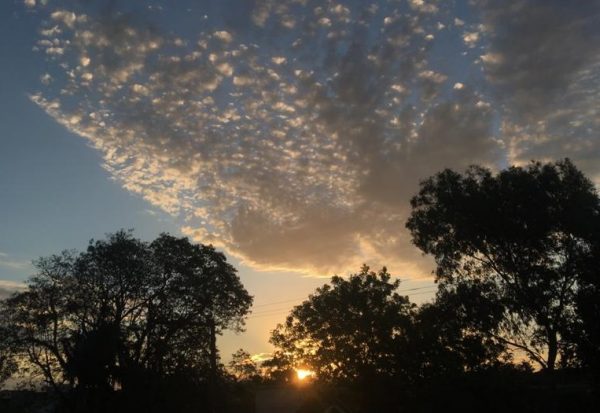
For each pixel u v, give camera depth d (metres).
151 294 46.44
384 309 40.09
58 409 47.16
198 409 45.44
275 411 42.97
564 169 40.44
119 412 43.88
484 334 39.47
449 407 36.00
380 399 37.81
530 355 38.97
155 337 46.22
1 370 45.12
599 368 30.12
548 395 35.12
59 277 46.09
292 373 43.84
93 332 44.72
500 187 39.91
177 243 47.91
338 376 39.34
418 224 42.81
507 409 34.81
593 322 30.28
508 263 40.12
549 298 37.88
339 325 40.03
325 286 42.38
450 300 40.16
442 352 37.56
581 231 37.47
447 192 41.56
